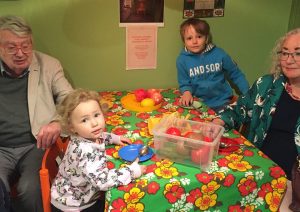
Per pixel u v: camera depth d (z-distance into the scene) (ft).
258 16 7.76
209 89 7.44
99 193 4.50
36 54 6.16
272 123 5.60
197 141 4.28
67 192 4.42
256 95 5.83
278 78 5.64
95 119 4.31
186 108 6.36
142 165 4.32
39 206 5.40
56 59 6.41
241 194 4.34
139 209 4.06
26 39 5.41
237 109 6.04
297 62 5.12
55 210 4.65
